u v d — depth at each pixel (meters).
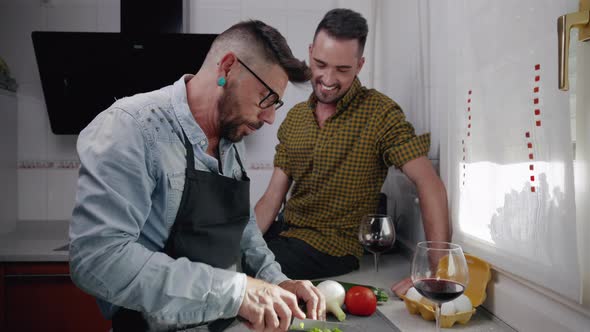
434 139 1.71
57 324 2.00
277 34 1.00
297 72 1.01
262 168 2.43
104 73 2.14
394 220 2.10
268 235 1.88
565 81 0.83
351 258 1.61
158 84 2.19
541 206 0.97
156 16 2.22
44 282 1.99
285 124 1.89
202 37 2.06
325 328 1.02
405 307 1.23
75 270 0.86
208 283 0.90
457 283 0.91
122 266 0.85
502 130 1.12
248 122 1.05
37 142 2.40
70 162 2.41
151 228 1.00
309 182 1.73
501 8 1.11
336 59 1.60
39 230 2.39
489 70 1.18
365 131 1.64
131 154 0.90
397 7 2.09
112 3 2.37
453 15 1.39
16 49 2.38
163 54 2.11
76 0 2.37
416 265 0.94
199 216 1.02
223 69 1.00
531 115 1.00
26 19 2.37
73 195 2.43
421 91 1.80
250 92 1.01
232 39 1.00
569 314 0.93
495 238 1.16
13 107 2.35
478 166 1.25
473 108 1.27
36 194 2.42
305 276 1.54
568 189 0.89
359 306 1.14
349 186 1.67
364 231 1.40
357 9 2.33
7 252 1.96
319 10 2.40
